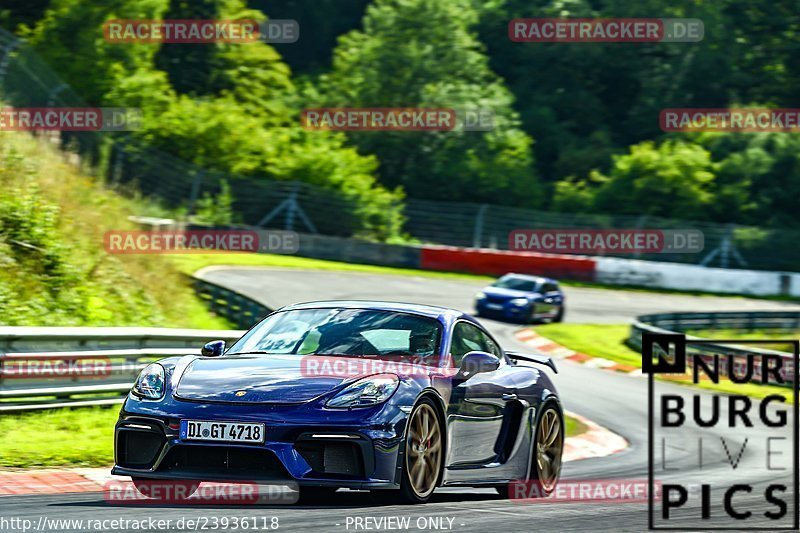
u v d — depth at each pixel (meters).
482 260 139.38
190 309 69.81
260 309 67.81
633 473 35.16
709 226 164.62
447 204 158.88
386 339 23.66
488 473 24.50
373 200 152.00
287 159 156.88
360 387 20.97
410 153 193.50
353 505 20.91
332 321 24.45
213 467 20.56
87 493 23.36
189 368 22.30
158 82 154.75
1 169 60.19
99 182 79.38
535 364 29.28
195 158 151.75
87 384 38.09
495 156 195.25
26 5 168.75
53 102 107.56
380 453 20.31
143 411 21.06
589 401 64.62
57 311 53.25
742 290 150.50
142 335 40.81
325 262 130.38
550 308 106.31
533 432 26.69
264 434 20.12
